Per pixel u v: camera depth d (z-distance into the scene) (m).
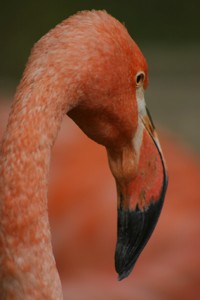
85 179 9.55
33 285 2.99
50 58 3.15
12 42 17.70
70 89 3.16
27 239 2.97
